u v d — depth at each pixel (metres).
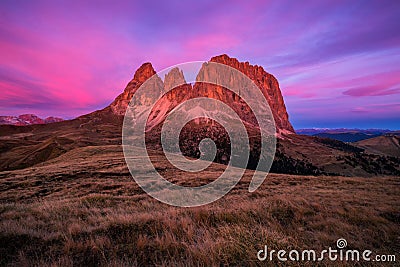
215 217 6.99
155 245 4.74
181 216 6.85
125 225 5.80
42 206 8.55
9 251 4.39
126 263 3.96
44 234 5.10
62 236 4.97
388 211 8.91
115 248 4.61
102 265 3.90
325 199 11.18
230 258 4.16
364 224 7.36
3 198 13.09
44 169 24.59
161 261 4.07
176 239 5.14
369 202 10.56
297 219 7.44
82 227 5.64
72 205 9.02
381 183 18.84
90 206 9.23
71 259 3.99
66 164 29.41
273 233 5.37
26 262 3.85
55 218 6.79
